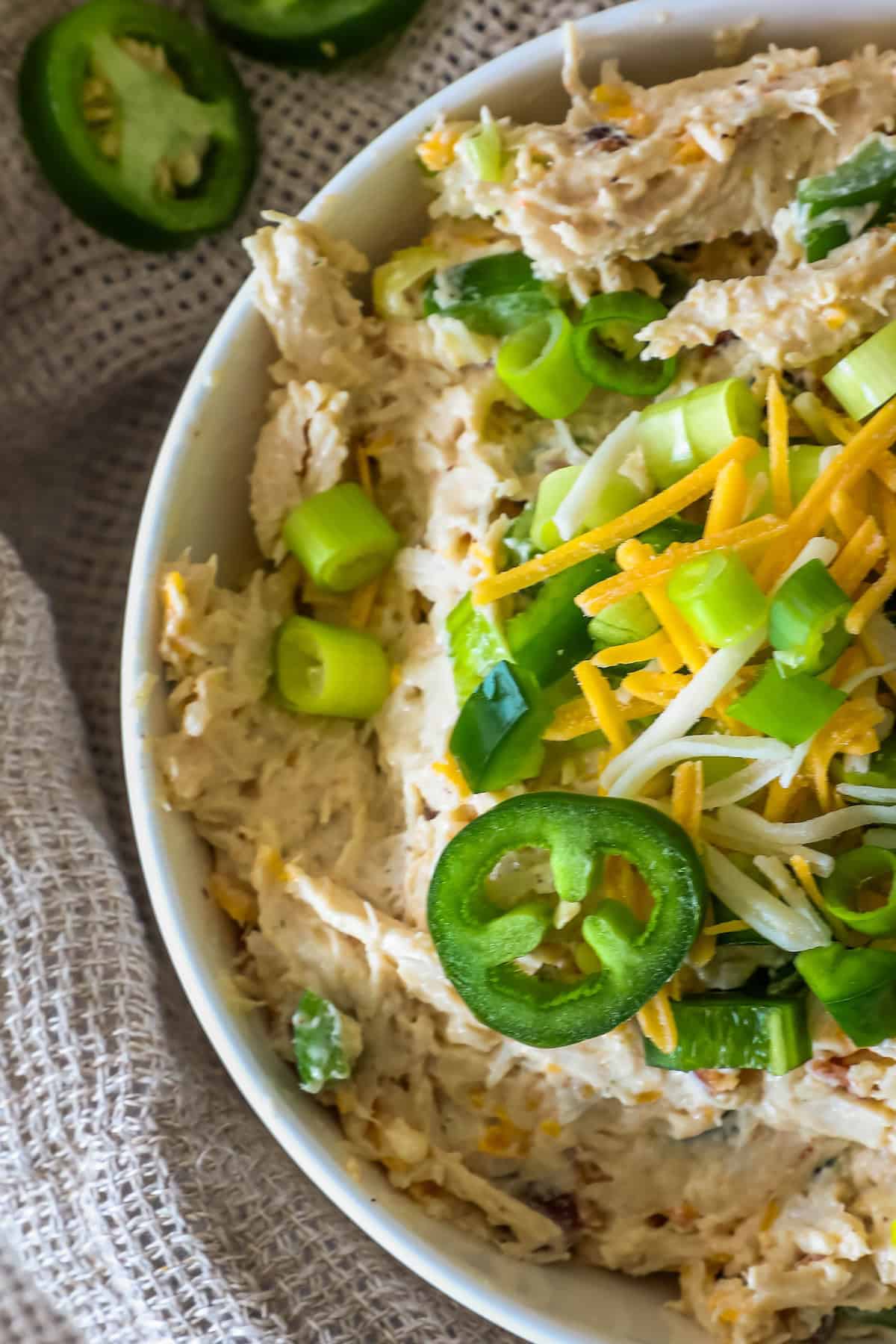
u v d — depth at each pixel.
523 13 0.32
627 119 0.29
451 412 0.30
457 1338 0.30
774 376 0.29
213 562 0.30
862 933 0.28
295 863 0.30
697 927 0.28
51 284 0.33
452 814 0.29
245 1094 0.29
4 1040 0.31
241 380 0.30
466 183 0.30
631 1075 0.29
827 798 0.28
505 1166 0.30
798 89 0.29
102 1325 0.30
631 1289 0.30
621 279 0.29
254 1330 0.30
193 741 0.30
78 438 0.34
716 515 0.28
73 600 0.34
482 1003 0.28
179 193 0.33
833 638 0.28
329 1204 0.31
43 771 0.32
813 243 0.29
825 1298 0.29
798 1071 0.29
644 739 0.28
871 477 0.28
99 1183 0.30
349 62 0.33
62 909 0.31
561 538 0.29
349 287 0.30
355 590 0.30
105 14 0.32
